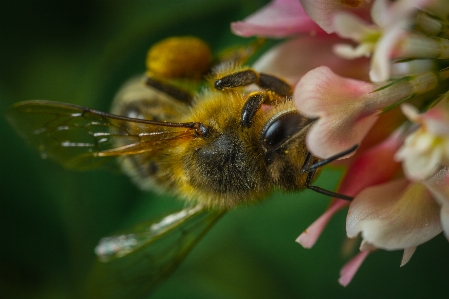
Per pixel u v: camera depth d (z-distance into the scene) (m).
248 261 0.09
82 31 0.09
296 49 0.07
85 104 0.09
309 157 0.07
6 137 0.09
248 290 0.09
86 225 0.09
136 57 0.09
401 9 0.06
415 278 0.09
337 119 0.07
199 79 0.08
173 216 0.08
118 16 0.09
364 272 0.09
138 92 0.08
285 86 0.07
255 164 0.07
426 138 0.06
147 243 0.08
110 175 0.09
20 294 0.09
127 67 0.09
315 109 0.07
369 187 0.07
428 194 0.07
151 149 0.07
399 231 0.07
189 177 0.07
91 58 0.09
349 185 0.07
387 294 0.09
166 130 0.07
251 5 0.08
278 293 0.09
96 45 0.09
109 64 0.09
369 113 0.07
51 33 0.09
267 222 0.09
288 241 0.09
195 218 0.08
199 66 0.08
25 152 0.09
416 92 0.07
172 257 0.08
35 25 0.09
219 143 0.07
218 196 0.07
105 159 0.08
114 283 0.08
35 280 0.09
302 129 0.07
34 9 0.09
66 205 0.09
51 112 0.07
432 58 0.07
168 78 0.08
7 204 0.09
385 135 0.07
